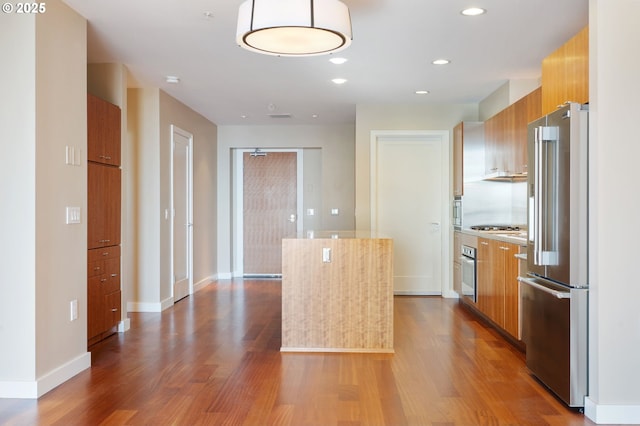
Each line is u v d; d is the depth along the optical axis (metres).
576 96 3.26
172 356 4.17
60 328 3.54
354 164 8.65
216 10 3.65
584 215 2.98
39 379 3.27
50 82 3.41
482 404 3.14
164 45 4.41
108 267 4.65
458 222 6.57
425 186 7.14
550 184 3.24
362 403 3.15
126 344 4.55
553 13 3.73
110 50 4.56
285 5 2.61
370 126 6.94
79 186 3.79
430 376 3.67
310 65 5.03
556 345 3.19
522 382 3.54
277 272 9.05
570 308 3.00
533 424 2.85
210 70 5.20
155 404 3.13
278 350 4.36
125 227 5.05
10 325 3.25
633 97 2.90
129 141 6.04
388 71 5.25
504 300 4.63
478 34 4.16
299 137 8.70
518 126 4.87
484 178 6.20
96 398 3.23
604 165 2.90
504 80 5.64
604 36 2.89
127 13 3.72
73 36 3.69
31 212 3.23
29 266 3.24
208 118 8.02
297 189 9.02
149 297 6.05
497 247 4.84
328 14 2.67
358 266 4.32
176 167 6.67
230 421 2.88
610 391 2.89
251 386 3.46
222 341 4.66
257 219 9.08
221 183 8.77
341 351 4.31
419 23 3.92
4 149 3.24
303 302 4.34
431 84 5.81
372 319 4.32
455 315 5.81
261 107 7.14
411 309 6.16
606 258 2.90
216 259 8.75
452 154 6.93
